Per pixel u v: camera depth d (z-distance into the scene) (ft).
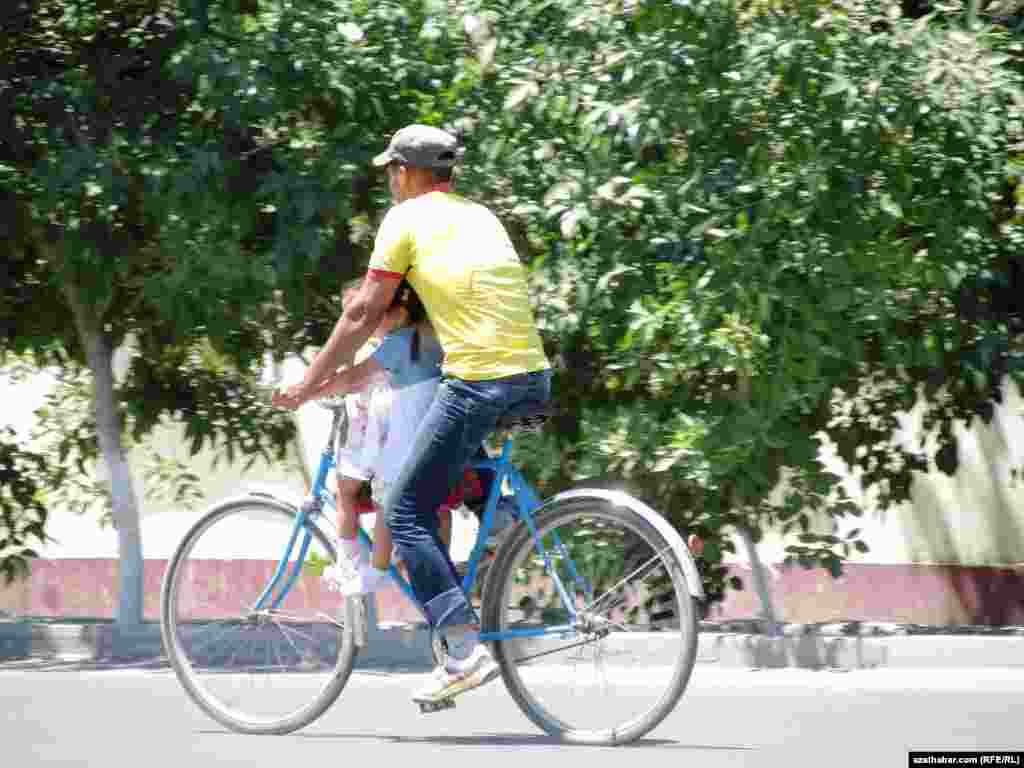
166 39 97.60
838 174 90.33
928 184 92.32
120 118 97.09
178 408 116.78
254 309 94.68
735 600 135.03
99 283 97.60
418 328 60.44
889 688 82.17
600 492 61.16
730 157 90.74
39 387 141.90
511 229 94.84
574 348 99.55
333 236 93.09
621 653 60.90
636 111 87.10
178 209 92.12
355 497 62.23
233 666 65.67
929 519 138.62
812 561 98.84
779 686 82.94
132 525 103.71
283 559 65.05
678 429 92.48
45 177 93.09
